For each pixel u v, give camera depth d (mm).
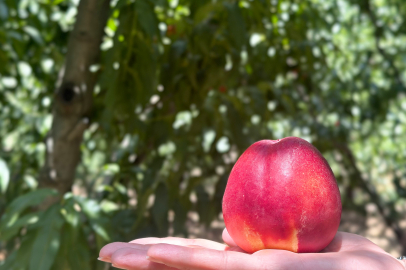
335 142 1031
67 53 497
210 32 511
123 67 491
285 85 810
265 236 311
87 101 505
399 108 1330
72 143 505
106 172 630
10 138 952
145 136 622
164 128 604
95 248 562
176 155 597
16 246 678
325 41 927
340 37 1192
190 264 270
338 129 1066
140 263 281
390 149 1404
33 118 742
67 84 493
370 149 1428
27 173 703
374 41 1290
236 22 473
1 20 556
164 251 271
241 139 588
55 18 679
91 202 453
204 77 562
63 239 419
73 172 512
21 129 852
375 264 296
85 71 495
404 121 1338
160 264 282
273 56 639
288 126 975
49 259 394
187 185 640
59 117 502
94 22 484
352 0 1180
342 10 1151
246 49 543
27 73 684
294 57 708
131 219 609
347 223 1687
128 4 455
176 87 583
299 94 951
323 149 949
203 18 520
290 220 305
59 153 502
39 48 682
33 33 609
